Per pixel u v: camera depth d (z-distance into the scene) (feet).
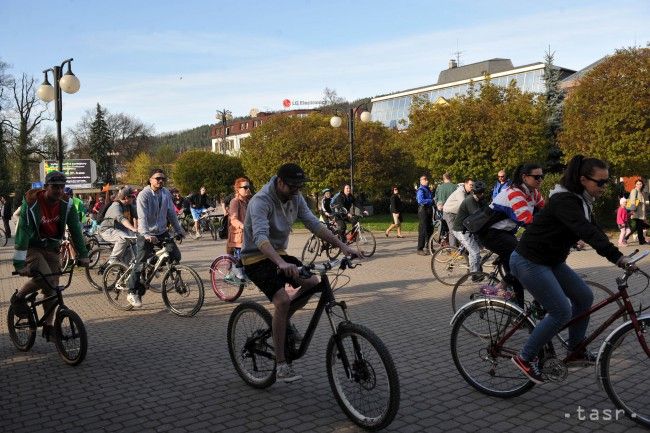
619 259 12.23
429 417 13.23
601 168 12.53
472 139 80.53
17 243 18.20
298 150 94.32
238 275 27.35
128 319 25.14
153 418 13.76
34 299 19.39
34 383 16.63
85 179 53.93
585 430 12.30
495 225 19.07
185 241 65.72
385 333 21.02
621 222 46.75
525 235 13.67
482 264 25.04
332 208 44.93
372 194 104.12
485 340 14.79
